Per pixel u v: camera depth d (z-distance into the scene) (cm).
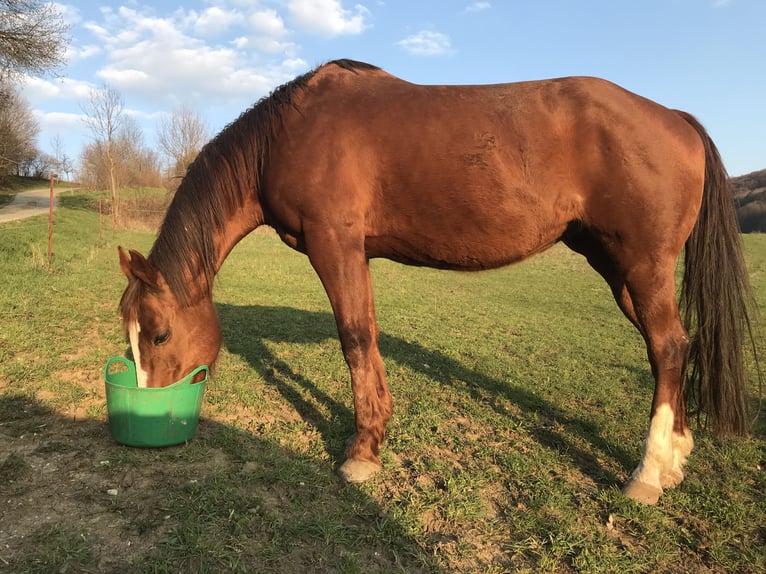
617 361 546
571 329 718
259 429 317
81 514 212
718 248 264
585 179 250
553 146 248
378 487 254
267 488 244
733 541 221
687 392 286
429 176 252
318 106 268
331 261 260
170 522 209
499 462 290
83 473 245
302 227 270
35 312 569
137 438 267
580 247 287
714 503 246
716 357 265
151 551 192
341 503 235
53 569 178
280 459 272
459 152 249
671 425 255
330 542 206
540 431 338
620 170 242
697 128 273
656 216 243
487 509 241
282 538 204
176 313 278
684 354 254
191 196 281
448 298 964
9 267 834
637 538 222
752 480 275
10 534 197
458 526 226
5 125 3541
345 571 189
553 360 539
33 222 1886
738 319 264
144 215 2364
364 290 266
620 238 251
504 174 248
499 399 398
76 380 380
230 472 254
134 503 222
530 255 272
